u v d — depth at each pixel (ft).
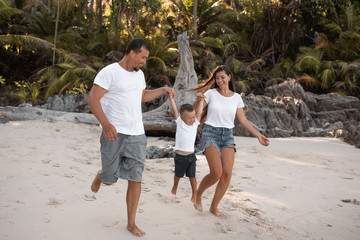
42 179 14.53
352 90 66.95
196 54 73.51
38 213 10.81
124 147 9.86
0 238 8.92
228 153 12.07
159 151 23.47
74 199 12.44
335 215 13.53
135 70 9.98
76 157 19.88
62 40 74.90
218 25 83.20
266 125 40.11
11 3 76.69
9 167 16.02
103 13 98.43
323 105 49.90
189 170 13.89
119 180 15.56
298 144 31.89
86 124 35.32
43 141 24.04
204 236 10.44
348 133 34.47
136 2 76.74
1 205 11.27
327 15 75.31
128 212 10.13
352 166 22.85
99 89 9.45
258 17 81.35
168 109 36.99
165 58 69.72
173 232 10.47
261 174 19.40
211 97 12.49
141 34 71.00
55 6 76.07
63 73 62.75
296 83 50.52
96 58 68.74
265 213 13.14
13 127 28.91
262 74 73.72
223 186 12.01
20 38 62.64
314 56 69.36
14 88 66.80
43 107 52.95
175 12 91.15
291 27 77.77
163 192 14.76
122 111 9.82
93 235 9.64
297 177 19.19
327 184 17.99
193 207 13.12
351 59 70.38
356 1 78.48
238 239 10.49
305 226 12.21
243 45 81.61
